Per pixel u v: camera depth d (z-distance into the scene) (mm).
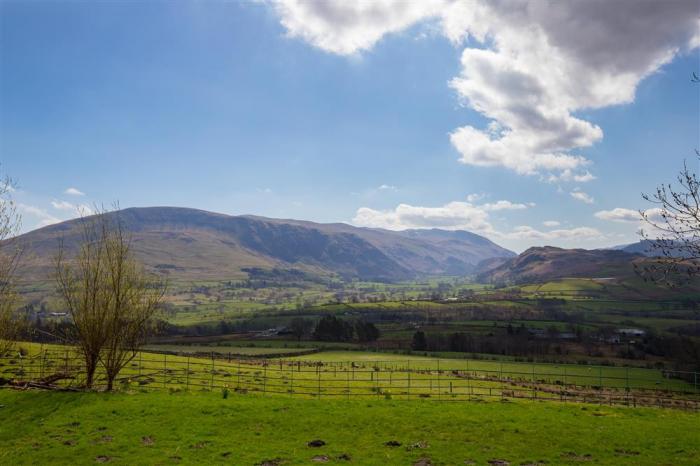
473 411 44344
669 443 35906
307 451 32781
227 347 154625
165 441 34219
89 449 32219
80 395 44812
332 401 47094
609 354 141000
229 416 40406
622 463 31453
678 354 132125
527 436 37031
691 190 20344
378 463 30672
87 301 48562
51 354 66688
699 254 20016
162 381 60469
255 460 30781
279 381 71938
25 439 34281
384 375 92562
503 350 148125
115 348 49062
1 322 48531
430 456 32250
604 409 47719
